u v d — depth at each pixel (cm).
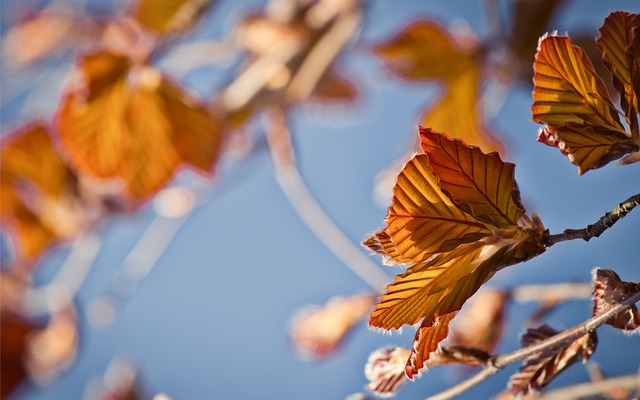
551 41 49
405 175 48
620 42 49
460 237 49
